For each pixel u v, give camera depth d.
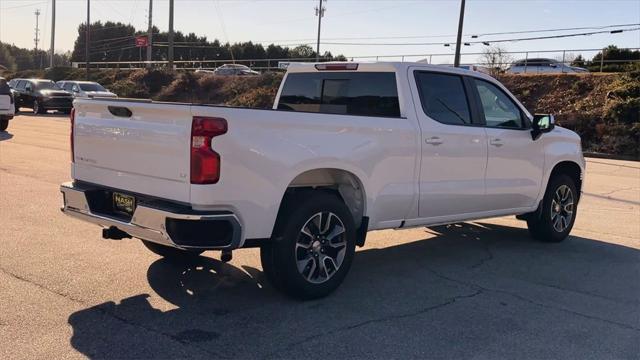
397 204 5.74
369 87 6.18
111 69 61.59
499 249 7.23
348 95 6.36
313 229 5.07
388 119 5.62
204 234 4.45
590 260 6.80
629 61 37.31
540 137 7.24
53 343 4.07
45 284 5.24
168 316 4.64
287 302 5.05
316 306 4.99
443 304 5.14
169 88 48.62
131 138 4.82
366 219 5.53
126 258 6.11
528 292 5.56
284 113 4.78
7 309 4.63
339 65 6.39
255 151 4.59
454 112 6.34
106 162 5.10
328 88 6.56
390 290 5.49
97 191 5.20
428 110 6.05
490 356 4.10
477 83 6.67
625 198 11.91
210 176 4.39
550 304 5.23
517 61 41.31
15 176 10.83
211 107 4.42
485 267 6.39
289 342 4.23
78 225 7.37
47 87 33.00
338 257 5.24
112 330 4.33
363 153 5.35
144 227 4.61
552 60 40.41
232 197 4.51
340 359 3.98
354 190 5.56
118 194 5.03
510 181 6.89
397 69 5.96
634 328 4.71
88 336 4.21
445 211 6.25
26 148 15.34
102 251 6.31
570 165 7.88
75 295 5.01
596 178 15.75
